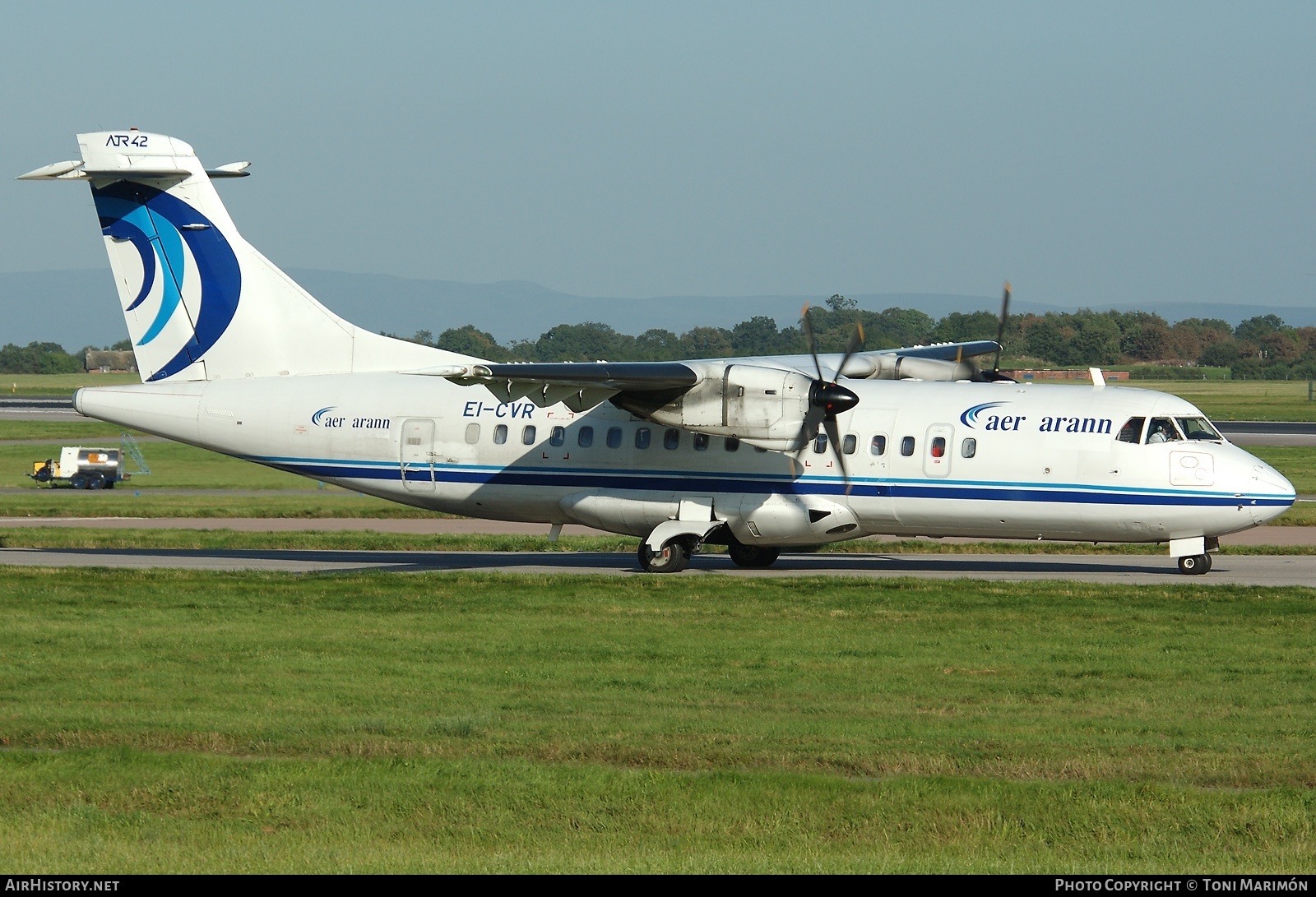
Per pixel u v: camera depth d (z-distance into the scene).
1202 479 88.12
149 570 95.00
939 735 47.81
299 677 58.31
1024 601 79.81
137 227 104.75
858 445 93.81
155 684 56.78
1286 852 36.12
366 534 123.00
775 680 58.00
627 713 51.41
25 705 52.66
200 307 105.25
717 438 95.75
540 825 38.19
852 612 76.50
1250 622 72.56
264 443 104.00
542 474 99.62
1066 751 45.50
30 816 38.81
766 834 37.56
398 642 67.19
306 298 105.38
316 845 36.56
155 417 104.88
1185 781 42.44
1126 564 101.75
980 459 91.62
